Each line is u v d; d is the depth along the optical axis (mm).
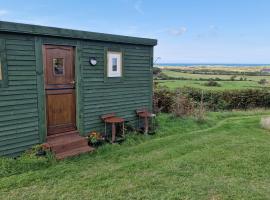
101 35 6426
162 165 5121
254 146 6477
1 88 4910
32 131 5480
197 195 3893
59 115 6043
